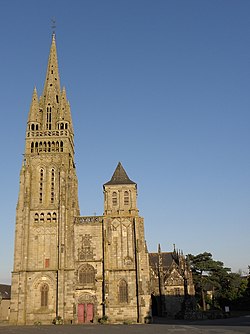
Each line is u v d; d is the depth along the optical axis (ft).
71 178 306.14
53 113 329.11
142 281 276.21
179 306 346.95
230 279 399.85
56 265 280.31
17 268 276.62
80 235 291.79
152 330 170.30
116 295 276.00
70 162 321.73
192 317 299.17
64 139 317.42
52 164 309.22
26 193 296.92
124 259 285.64
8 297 415.23
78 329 192.24
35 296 273.13
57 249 284.41
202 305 387.34
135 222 293.43
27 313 268.21
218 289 400.26
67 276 276.41
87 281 280.72
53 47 364.17
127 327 203.62
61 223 287.48
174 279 354.95
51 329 194.70
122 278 280.10
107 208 302.04
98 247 288.51
